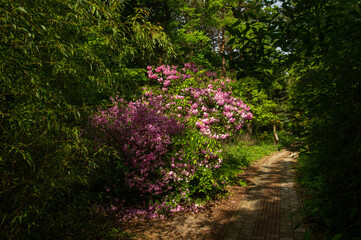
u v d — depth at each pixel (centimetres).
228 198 549
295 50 224
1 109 214
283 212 435
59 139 260
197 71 761
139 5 914
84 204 352
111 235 342
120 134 457
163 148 481
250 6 200
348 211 171
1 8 176
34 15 206
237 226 391
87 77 292
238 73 215
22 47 208
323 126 255
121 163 448
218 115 691
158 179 475
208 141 519
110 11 286
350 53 210
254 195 565
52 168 255
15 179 224
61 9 264
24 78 211
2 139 220
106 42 303
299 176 680
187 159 496
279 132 2061
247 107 742
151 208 452
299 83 304
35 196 241
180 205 487
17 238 233
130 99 501
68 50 262
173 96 601
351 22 184
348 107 184
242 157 1019
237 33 191
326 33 185
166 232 377
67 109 258
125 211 445
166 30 1099
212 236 359
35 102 219
